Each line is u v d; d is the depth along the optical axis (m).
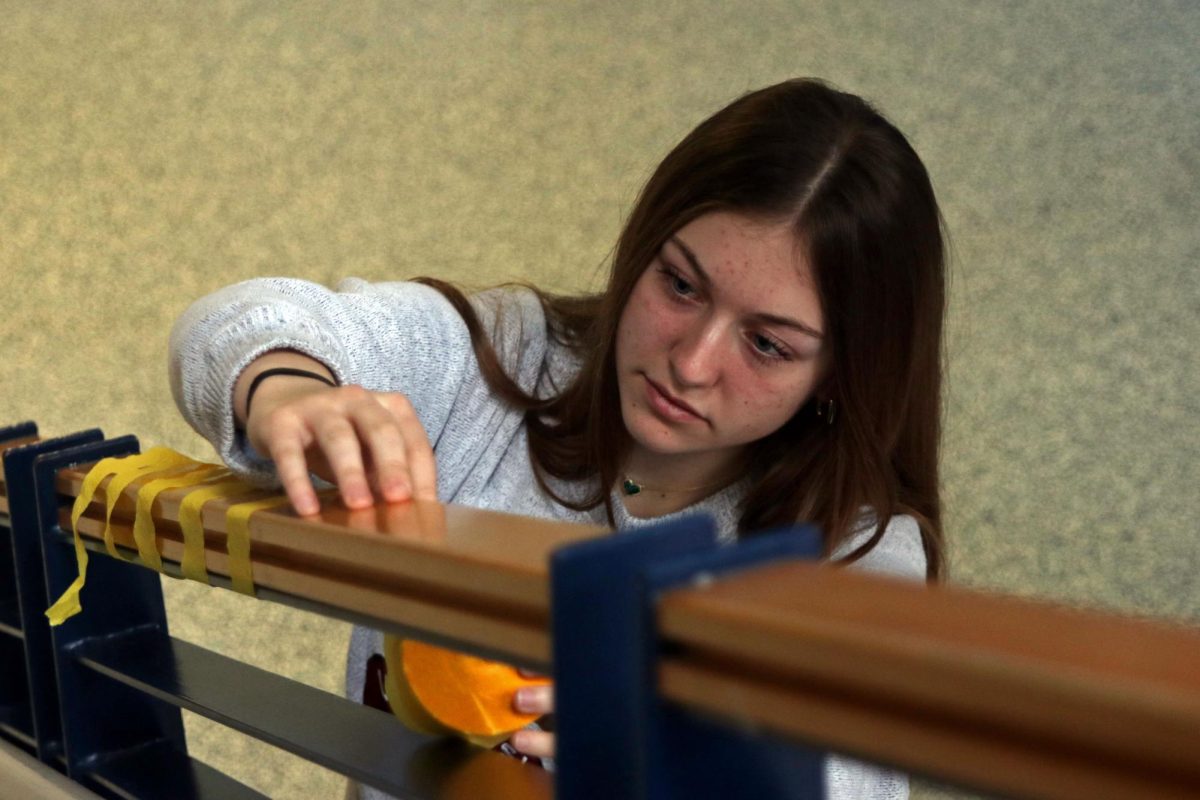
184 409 0.98
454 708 0.74
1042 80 3.02
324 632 2.87
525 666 0.48
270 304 0.98
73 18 3.20
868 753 0.35
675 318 1.16
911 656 0.32
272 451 0.76
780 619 0.35
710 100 3.10
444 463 1.32
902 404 1.24
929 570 1.38
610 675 0.43
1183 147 2.95
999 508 2.95
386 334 1.20
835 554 1.27
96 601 0.96
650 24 3.13
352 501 0.67
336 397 0.79
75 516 0.88
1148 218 2.97
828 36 3.09
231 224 3.13
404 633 0.55
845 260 1.13
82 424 3.07
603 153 3.12
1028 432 2.97
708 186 1.13
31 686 0.97
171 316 3.08
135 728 0.98
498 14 3.16
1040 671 0.30
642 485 1.32
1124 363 2.96
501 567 0.47
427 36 3.17
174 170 3.15
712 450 1.30
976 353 3.01
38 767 0.95
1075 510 2.93
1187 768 0.28
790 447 1.29
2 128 3.17
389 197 3.15
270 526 0.64
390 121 3.17
